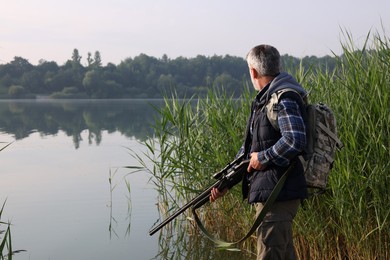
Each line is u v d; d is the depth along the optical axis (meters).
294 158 3.41
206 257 6.00
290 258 3.52
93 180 10.77
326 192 5.04
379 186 4.65
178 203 7.27
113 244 6.49
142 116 39.03
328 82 5.32
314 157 3.45
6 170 12.12
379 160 4.62
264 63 3.54
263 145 3.45
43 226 7.32
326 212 5.15
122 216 7.79
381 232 4.80
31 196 9.22
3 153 15.69
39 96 98.69
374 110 4.72
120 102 77.38
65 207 8.43
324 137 3.48
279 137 3.41
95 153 15.52
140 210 8.16
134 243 6.54
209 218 6.85
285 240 3.48
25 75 99.88
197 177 6.57
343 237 5.13
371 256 4.82
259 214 3.40
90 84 95.62
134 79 94.50
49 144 18.39
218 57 52.25
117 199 8.91
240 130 6.29
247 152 3.68
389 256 4.74
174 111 7.23
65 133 23.23
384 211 4.66
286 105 3.32
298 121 3.29
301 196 3.40
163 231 7.05
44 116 38.78
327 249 5.18
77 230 7.15
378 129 4.72
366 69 5.05
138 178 10.89
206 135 6.78
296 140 3.26
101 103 72.88
